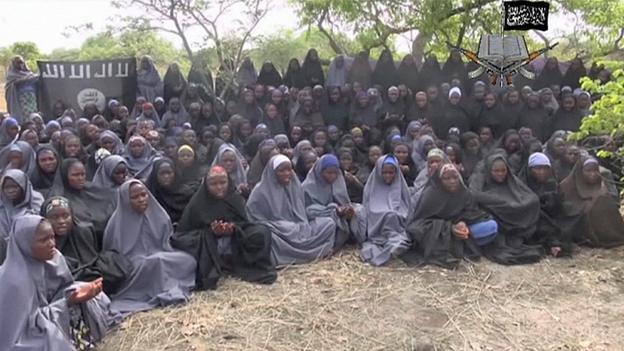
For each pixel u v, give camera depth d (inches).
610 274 205.9
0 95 722.2
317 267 213.8
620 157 254.8
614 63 219.6
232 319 173.6
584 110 359.9
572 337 164.7
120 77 402.9
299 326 170.6
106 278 180.7
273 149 266.5
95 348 157.9
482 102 369.7
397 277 204.2
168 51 526.9
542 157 237.6
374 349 159.8
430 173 252.4
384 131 355.6
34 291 139.8
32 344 135.8
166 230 195.8
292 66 433.7
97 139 295.9
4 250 173.0
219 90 438.0
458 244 215.3
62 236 179.6
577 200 231.9
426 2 446.0
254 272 202.5
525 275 205.6
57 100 400.2
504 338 164.9
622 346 159.9
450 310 180.5
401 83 417.7
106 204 219.8
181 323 171.2
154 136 316.8
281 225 218.2
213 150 295.1
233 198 207.3
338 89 384.8
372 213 228.8
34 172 237.3
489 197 225.3
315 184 238.4
